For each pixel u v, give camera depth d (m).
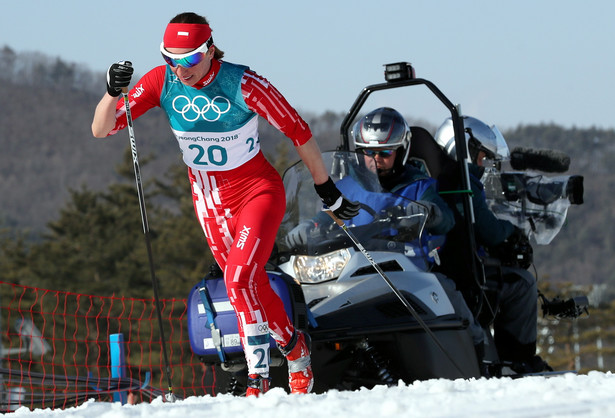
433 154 20.25
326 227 17.66
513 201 21.69
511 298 21.17
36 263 137.75
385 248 17.61
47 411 11.36
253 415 8.93
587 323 174.12
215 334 15.62
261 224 13.23
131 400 24.05
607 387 10.11
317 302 16.97
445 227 18.64
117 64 13.27
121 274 131.25
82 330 114.25
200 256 137.12
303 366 14.34
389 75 20.83
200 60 12.70
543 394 9.41
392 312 16.78
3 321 112.69
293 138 13.41
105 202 167.25
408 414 8.27
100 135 13.85
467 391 10.77
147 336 110.31
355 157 18.48
